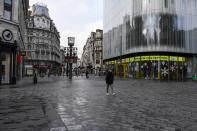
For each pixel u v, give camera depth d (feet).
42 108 20.86
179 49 98.32
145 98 29.17
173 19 98.22
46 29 240.12
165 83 65.21
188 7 102.89
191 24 103.04
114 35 133.49
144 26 99.14
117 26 127.85
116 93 35.78
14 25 64.64
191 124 14.74
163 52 96.94
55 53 261.85
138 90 41.39
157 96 31.50
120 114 18.24
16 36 65.41
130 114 18.25
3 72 60.29
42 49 233.14
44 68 229.66
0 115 17.33
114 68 138.72
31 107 21.36
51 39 248.52
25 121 15.28
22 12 103.09
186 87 48.98
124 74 120.88
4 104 23.29
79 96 31.32
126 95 32.83
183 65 102.22
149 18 97.76
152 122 15.34
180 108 21.25
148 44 97.09
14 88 45.50
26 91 38.68
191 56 105.29
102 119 16.29
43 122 15.01
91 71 281.13
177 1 100.07
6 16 62.23
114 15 134.72
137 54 105.81
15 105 22.59
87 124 14.65
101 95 32.81
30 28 226.58
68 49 120.78
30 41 226.58
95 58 251.39
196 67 105.60
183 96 31.45
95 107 21.75
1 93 34.96
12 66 62.75
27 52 223.92
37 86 52.06
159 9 96.78
